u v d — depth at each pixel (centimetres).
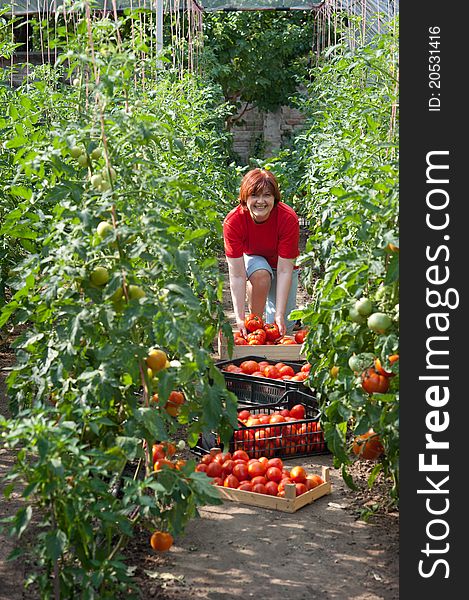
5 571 309
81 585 259
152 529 302
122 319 267
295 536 339
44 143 325
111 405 300
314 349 375
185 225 454
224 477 384
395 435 317
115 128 301
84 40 316
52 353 298
